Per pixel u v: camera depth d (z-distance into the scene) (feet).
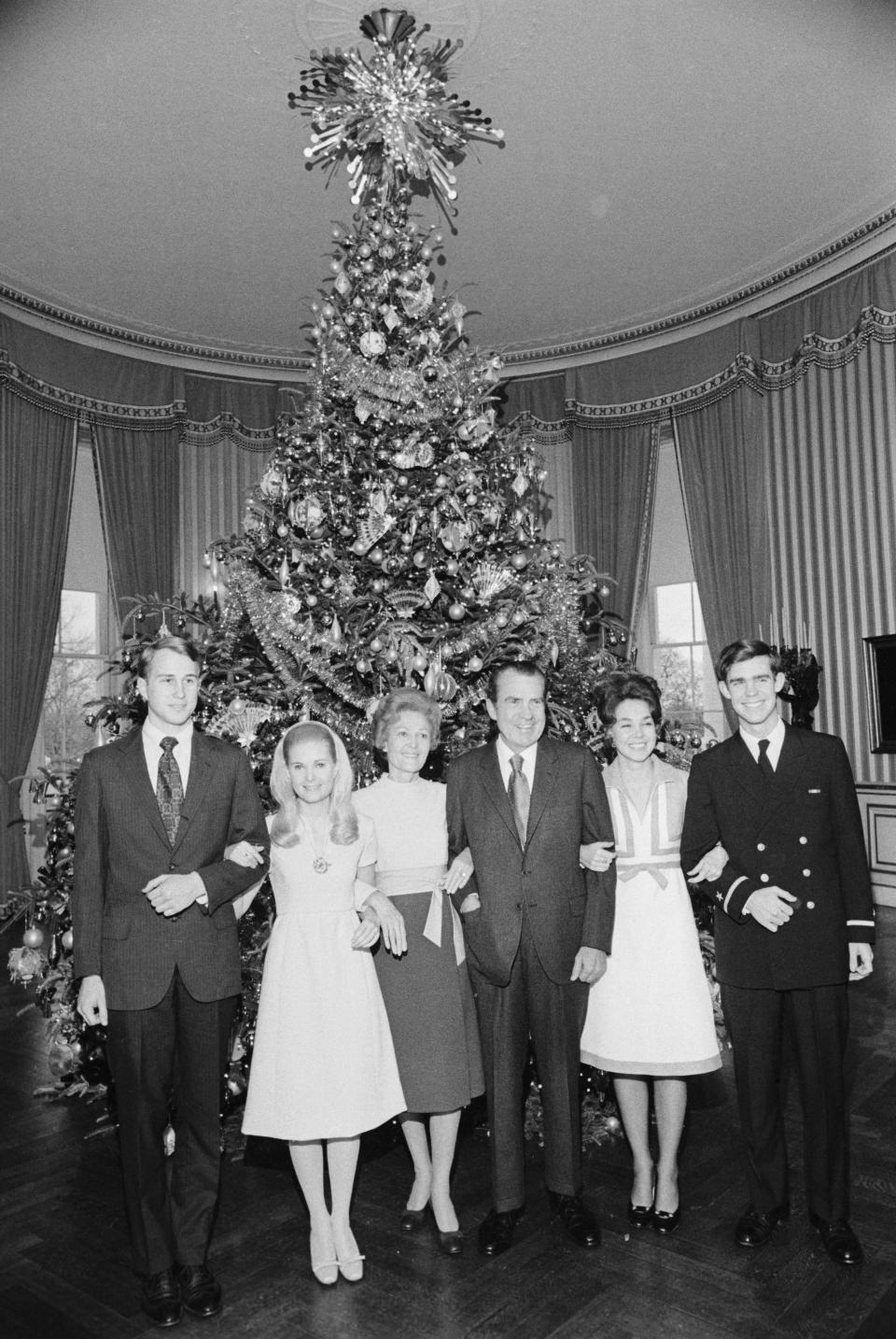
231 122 18.10
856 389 23.50
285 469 12.08
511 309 26.43
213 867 7.62
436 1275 7.84
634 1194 8.60
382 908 8.17
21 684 23.58
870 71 17.08
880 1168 9.52
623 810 8.85
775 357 25.30
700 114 18.24
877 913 22.25
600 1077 10.80
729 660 8.28
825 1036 7.95
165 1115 7.65
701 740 12.40
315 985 7.93
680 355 27.09
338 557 11.93
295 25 15.79
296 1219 8.90
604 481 28.45
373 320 12.20
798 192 20.92
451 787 8.83
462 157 19.30
